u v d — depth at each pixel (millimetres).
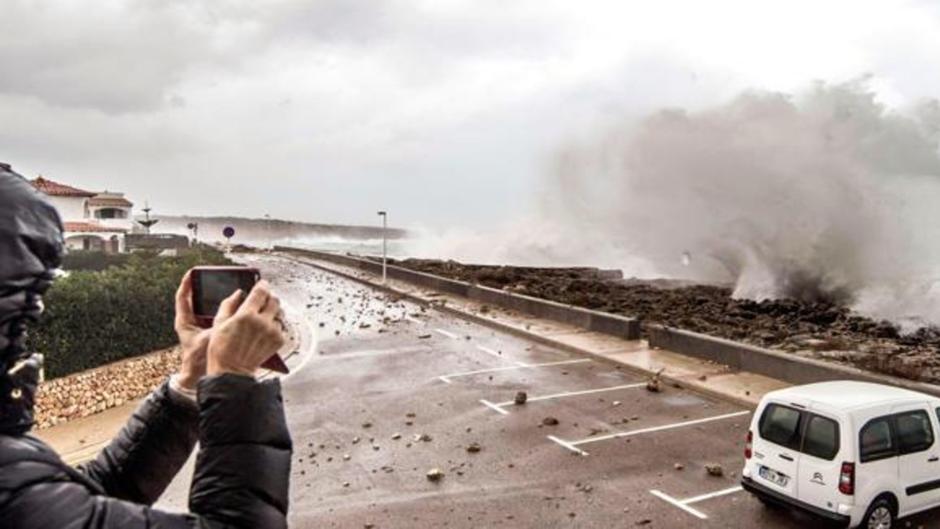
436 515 9258
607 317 21219
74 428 12047
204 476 1460
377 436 12562
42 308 1449
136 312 14578
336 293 32406
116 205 47125
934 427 8758
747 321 23594
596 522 9016
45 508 1251
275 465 1510
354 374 17281
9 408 1340
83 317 13180
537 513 9305
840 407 8359
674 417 13500
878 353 18078
